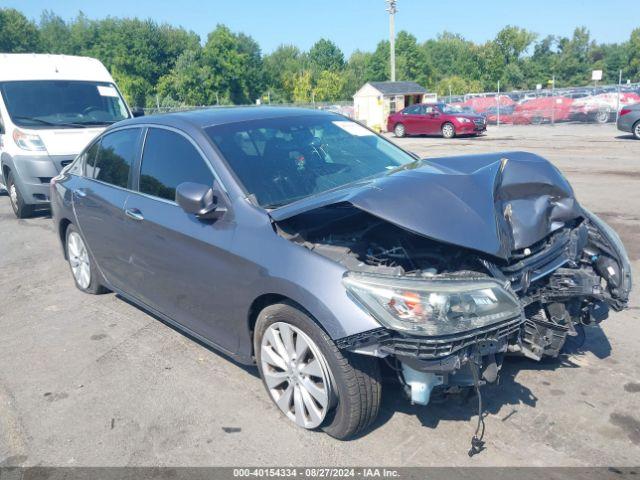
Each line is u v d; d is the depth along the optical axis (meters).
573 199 3.56
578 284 3.25
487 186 3.24
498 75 93.25
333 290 2.88
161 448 3.22
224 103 76.38
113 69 78.06
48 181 8.88
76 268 5.75
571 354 3.97
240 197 3.50
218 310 3.62
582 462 2.91
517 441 3.09
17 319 5.22
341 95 82.69
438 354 2.67
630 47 100.88
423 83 92.31
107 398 3.76
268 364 3.41
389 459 3.01
